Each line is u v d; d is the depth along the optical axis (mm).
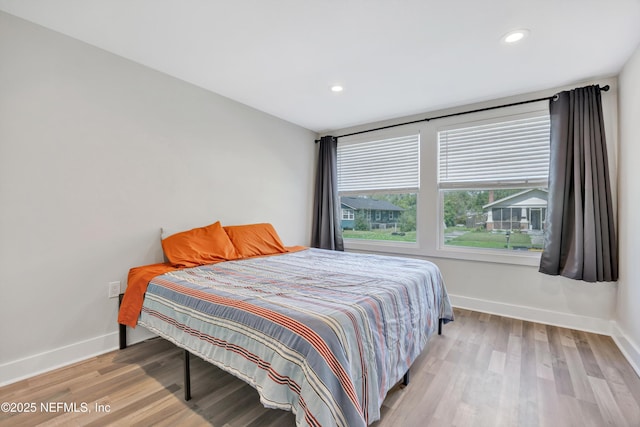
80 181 2045
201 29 1889
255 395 1649
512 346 2248
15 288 1785
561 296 2660
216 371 1896
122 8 1687
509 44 2006
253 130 3332
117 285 2230
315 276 2037
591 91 2420
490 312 2994
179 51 2164
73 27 1880
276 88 2791
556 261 2533
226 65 2367
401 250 3584
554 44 1994
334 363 1098
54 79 1923
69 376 1826
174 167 2600
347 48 2092
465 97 2941
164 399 1604
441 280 2494
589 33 1862
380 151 3799
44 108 1885
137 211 2354
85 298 2070
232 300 1499
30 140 1831
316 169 4273
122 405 1553
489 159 3039
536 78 2504
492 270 2998
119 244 2246
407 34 1910
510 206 2975
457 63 2277
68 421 1428
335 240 4016
